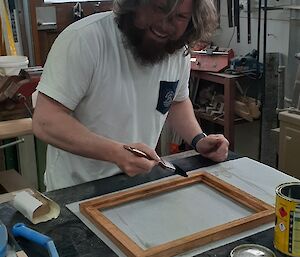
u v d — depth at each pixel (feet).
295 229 2.49
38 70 6.10
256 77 8.32
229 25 8.71
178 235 2.76
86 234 2.79
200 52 8.61
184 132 4.46
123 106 3.86
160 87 4.08
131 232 2.79
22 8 7.99
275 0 8.14
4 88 5.58
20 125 5.57
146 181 3.54
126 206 3.15
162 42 3.62
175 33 3.50
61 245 2.67
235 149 9.37
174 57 4.09
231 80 8.09
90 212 2.98
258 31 8.26
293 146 6.73
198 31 3.72
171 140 9.01
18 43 8.02
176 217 2.98
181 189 3.42
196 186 3.47
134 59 3.77
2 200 3.27
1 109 5.62
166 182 3.41
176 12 3.30
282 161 6.98
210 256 2.57
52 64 3.53
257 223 2.87
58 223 2.92
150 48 3.64
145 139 4.18
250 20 8.53
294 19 7.35
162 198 3.27
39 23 8.27
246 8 8.82
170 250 2.56
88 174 3.97
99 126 3.88
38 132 3.52
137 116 4.03
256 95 8.53
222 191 3.33
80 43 3.49
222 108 8.68
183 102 4.64
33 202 3.00
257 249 2.55
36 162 7.55
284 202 2.50
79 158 3.98
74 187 3.46
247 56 8.45
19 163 7.51
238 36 8.64
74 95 3.54
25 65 6.13
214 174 3.66
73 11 8.52
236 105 8.38
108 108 3.82
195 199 3.25
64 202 3.21
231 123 8.39
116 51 3.70
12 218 2.97
